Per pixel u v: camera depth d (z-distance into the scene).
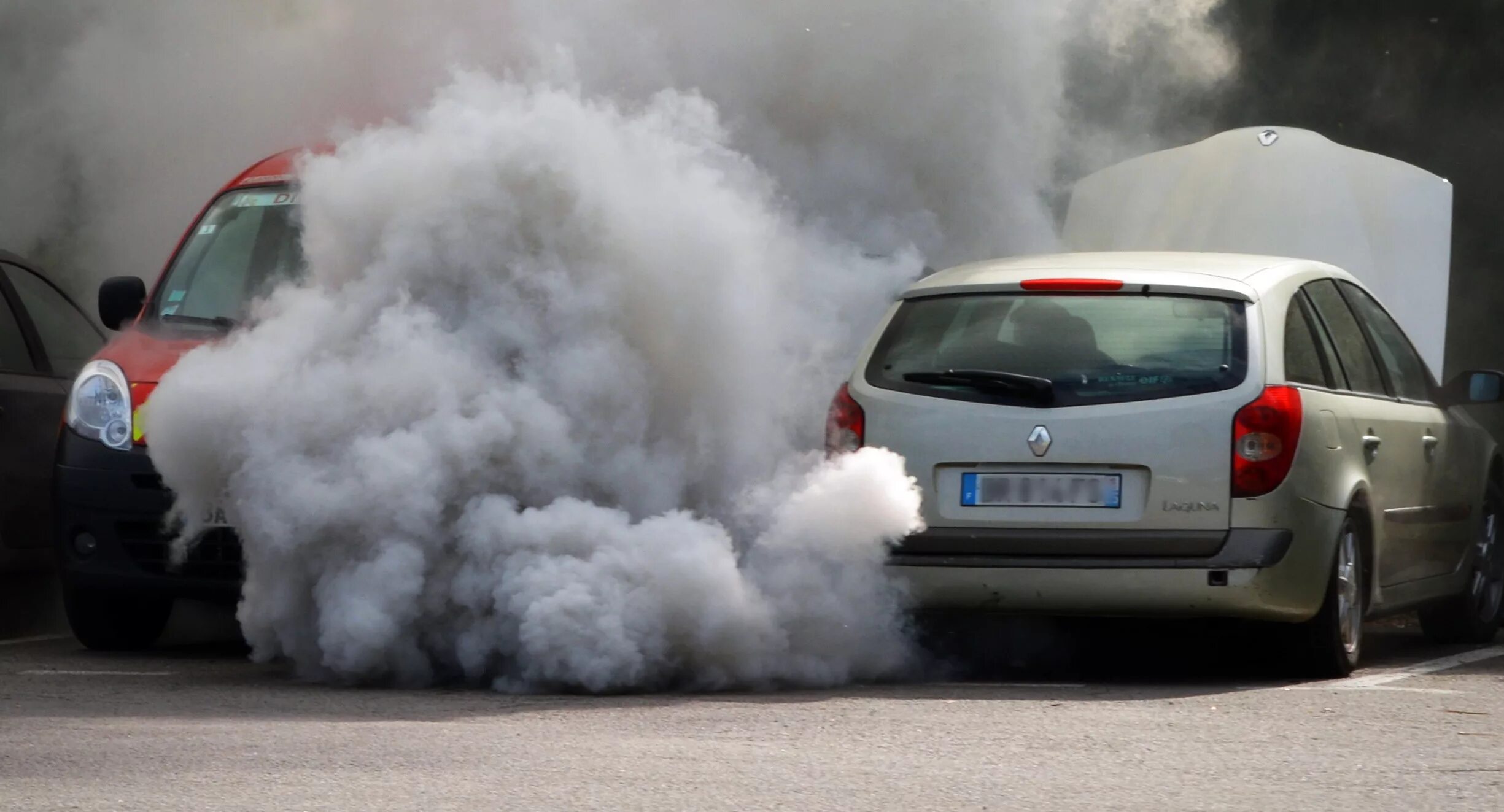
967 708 12.30
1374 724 11.70
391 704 12.55
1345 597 14.31
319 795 9.25
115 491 15.48
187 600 16.41
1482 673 14.70
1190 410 13.41
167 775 9.77
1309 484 13.60
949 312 14.34
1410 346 17.02
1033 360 13.84
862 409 14.09
